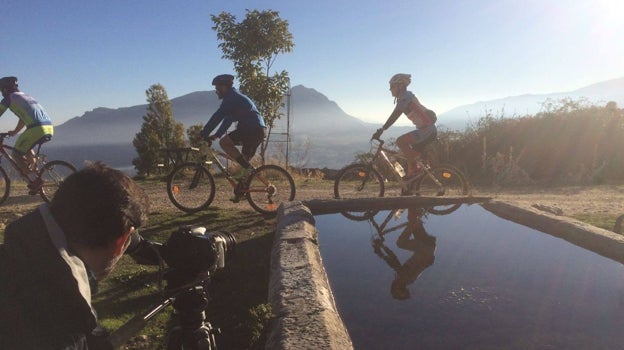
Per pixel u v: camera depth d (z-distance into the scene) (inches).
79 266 42.2
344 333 91.7
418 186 291.0
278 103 555.5
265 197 278.2
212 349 56.9
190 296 53.9
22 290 40.4
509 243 171.2
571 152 452.4
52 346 41.0
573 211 263.6
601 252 153.3
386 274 142.7
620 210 265.9
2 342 39.8
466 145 491.2
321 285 112.2
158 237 213.9
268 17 541.3
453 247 168.7
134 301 137.6
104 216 41.1
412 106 279.3
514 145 470.9
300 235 151.7
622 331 102.3
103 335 45.4
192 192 288.7
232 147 260.2
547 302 118.6
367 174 289.6
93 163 44.8
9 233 41.6
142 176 515.5
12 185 402.6
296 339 85.0
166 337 112.7
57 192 42.5
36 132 282.4
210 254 52.6
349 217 216.1
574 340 98.5
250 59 546.6
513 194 347.9
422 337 100.7
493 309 114.0
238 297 137.3
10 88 281.7
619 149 445.7
